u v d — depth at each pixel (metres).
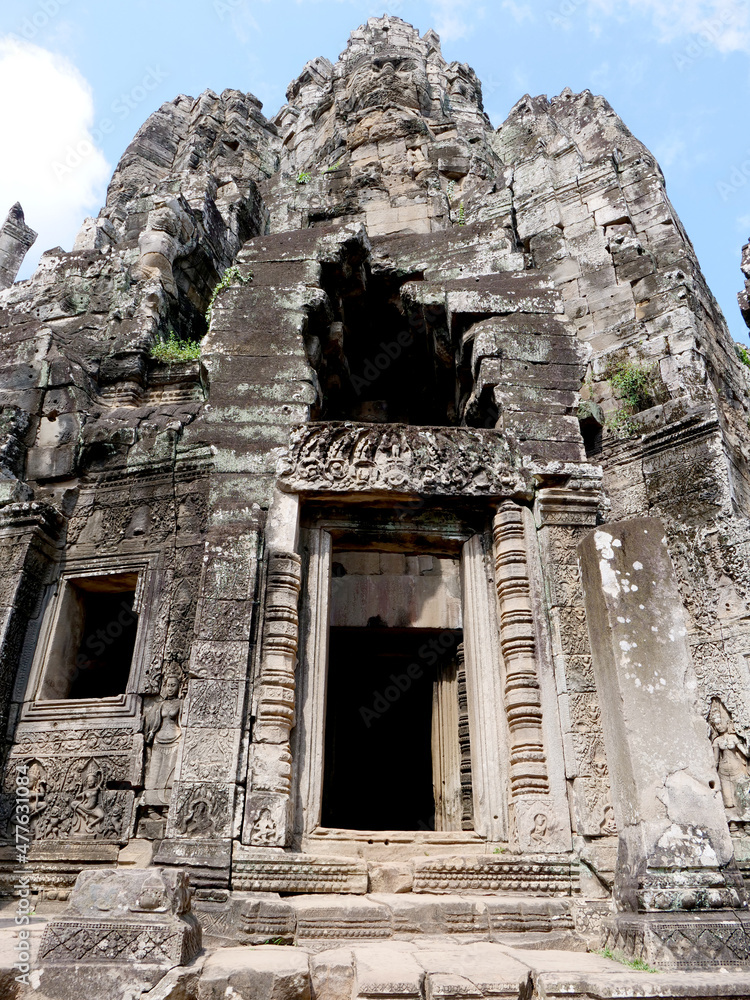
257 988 4.63
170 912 4.91
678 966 4.93
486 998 4.46
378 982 4.57
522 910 6.45
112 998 4.48
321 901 6.45
